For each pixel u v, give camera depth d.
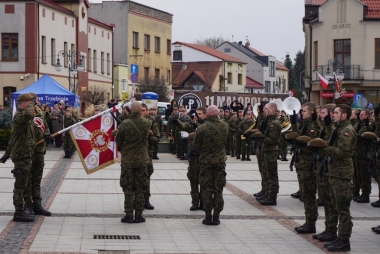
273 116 14.51
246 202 14.88
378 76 44.28
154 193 15.99
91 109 27.78
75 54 49.00
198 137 12.03
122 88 62.00
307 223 11.47
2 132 29.39
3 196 14.89
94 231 11.30
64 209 13.39
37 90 32.72
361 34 44.25
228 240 10.85
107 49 60.09
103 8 64.12
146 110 14.29
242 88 80.62
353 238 11.16
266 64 91.88
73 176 19.22
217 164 12.02
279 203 14.77
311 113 12.46
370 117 16.62
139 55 65.25
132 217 12.16
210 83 72.94
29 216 11.98
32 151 11.89
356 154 15.24
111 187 16.84
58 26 48.72
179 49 77.62
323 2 50.03
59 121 30.75
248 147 26.48
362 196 15.38
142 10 66.38
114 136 13.05
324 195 10.74
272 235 11.29
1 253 9.49
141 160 12.05
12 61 44.72
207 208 12.10
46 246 10.04
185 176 19.86
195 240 10.80
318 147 10.21
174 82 74.75
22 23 44.56
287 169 22.80
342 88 41.69
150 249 10.09
